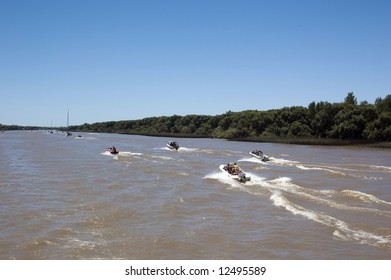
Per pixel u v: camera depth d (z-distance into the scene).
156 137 169.25
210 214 27.91
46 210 28.83
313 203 30.88
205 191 35.94
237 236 23.00
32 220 26.33
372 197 32.59
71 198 32.84
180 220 26.41
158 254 20.47
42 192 35.34
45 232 23.75
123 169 50.91
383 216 26.91
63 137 159.38
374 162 61.25
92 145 101.69
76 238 22.81
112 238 22.81
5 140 127.12
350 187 38.22
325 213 27.75
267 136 134.00
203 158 66.62
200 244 21.80
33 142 115.44
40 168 51.75
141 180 42.03
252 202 31.50
